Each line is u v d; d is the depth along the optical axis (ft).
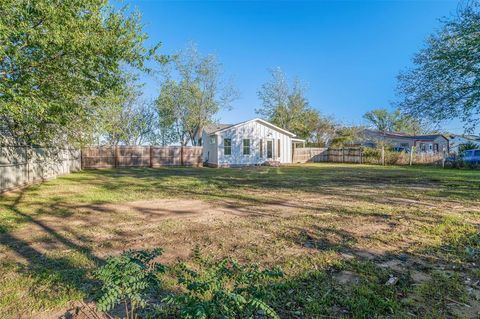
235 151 68.85
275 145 73.51
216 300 5.55
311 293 7.91
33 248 11.71
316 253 11.07
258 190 28.27
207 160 76.79
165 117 96.22
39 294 7.86
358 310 7.00
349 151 79.36
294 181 35.94
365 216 17.03
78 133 27.09
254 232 13.92
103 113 25.00
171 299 5.64
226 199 23.24
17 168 29.53
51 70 16.61
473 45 26.73
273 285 8.06
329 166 66.18
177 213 18.28
